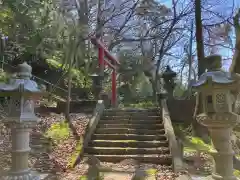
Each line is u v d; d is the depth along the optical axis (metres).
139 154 7.42
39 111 11.05
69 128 8.91
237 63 8.48
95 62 15.84
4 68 10.37
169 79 11.22
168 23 19.55
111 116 9.69
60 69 13.98
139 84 21.56
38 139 7.65
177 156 6.86
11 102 4.09
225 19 12.66
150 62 21.56
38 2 10.30
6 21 9.40
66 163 6.67
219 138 3.51
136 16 20.09
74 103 11.82
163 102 10.16
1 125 7.38
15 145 4.02
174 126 9.80
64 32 10.96
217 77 3.55
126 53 21.41
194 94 12.09
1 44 10.21
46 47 11.56
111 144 7.89
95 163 6.84
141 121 9.23
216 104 3.52
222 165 3.47
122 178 5.89
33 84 4.25
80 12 15.74
